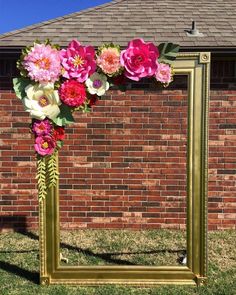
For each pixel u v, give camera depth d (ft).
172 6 19.01
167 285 11.38
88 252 14.16
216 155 16.37
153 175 16.38
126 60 10.61
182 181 16.37
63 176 16.39
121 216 16.49
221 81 16.11
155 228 16.52
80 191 16.44
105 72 10.55
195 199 11.23
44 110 10.41
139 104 16.16
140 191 16.43
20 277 12.11
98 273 11.42
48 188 11.18
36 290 11.16
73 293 10.99
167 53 10.77
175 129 16.22
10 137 16.25
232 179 16.42
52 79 10.32
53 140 10.61
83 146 16.31
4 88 16.03
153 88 16.11
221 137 16.30
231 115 16.21
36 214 16.53
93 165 16.38
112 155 16.34
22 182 16.40
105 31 16.60
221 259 13.53
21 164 16.35
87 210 16.49
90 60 10.55
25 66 10.28
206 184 11.15
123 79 10.87
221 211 16.51
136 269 11.39
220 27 16.98
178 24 17.29
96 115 16.22
